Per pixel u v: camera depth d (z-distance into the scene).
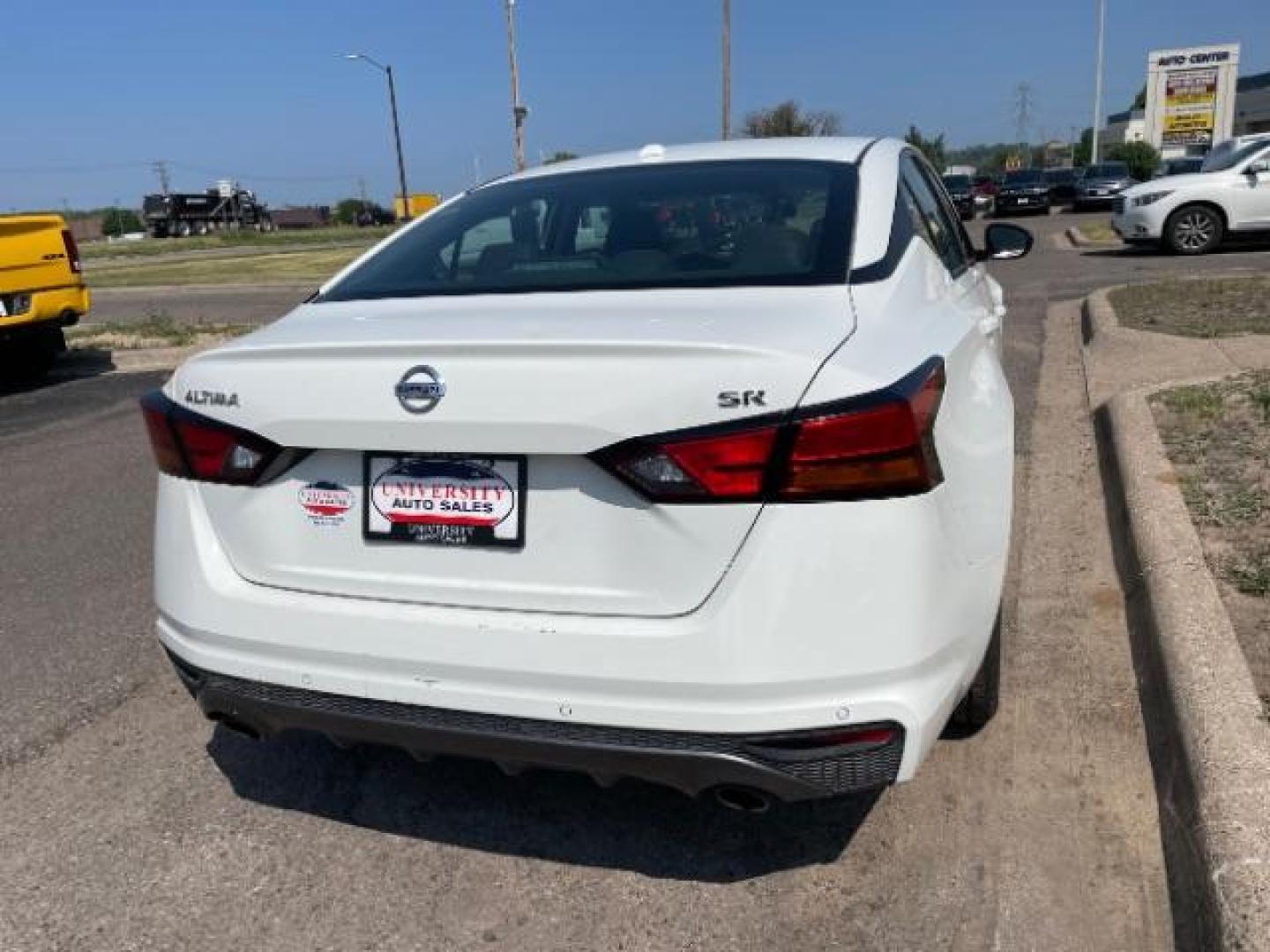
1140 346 7.70
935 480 2.17
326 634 2.39
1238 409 5.57
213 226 78.94
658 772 2.21
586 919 2.51
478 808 2.95
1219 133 59.47
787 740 2.13
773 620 2.08
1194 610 3.26
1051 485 5.16
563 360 2.15
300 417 2.35
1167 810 2.67
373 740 2.44
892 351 2.26
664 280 2.72
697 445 2.07
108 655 3.92
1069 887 2.48
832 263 2.68
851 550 2.06
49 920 2.56
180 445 2.55
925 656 2.16
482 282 2.93
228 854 2.79
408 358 2.27
